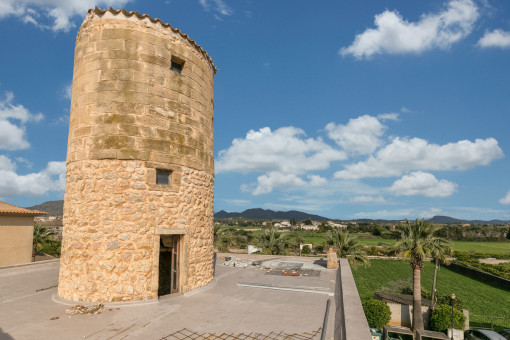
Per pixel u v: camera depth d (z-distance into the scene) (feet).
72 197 27.43
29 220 77.30
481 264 184.75
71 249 26.71
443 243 68.18
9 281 34.19
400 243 69.36
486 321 87.30
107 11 28.22
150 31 28.71
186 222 29.60
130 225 26.37
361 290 121.29
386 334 63.98
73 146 28.04
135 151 27.02
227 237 127.65
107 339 18.22
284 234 122.11
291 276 39.32
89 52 28.19
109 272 25.64
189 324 20.86
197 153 31.55
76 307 23.81
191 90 31.30
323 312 23.90
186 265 29.27
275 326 20.67
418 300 68.69
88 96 27.53
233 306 25.18
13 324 20.43
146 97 27.84
